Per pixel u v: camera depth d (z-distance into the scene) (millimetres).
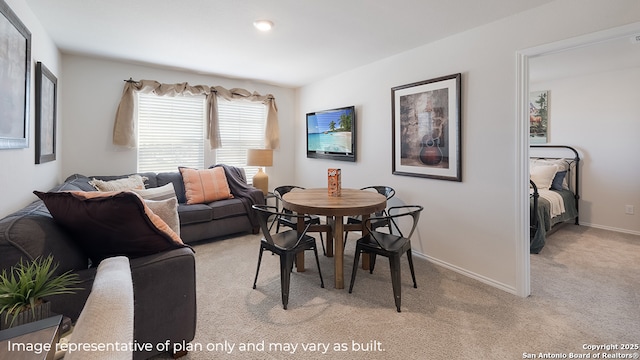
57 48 3191
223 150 4723
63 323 1135
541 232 3385
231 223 3887
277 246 2328
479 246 2682
